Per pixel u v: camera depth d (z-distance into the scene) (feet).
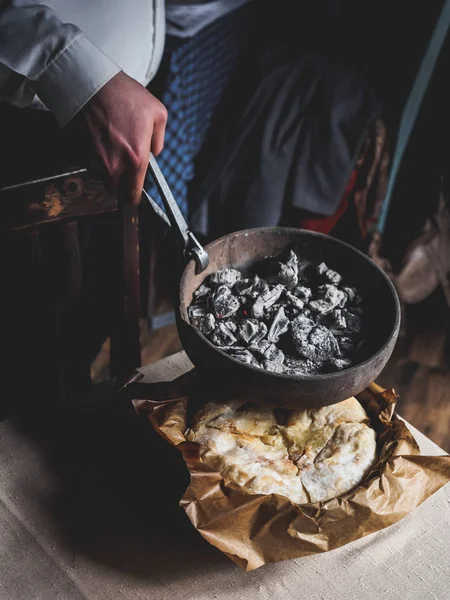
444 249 6.47
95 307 4.17
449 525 3.19
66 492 3.25
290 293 3.36
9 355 3.86
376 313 3.29
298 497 2.99
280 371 3.07
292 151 5.54
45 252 3.78
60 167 4.31
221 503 2.89
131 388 3.35
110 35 3.73
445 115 6.00
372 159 5.77
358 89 5.62
